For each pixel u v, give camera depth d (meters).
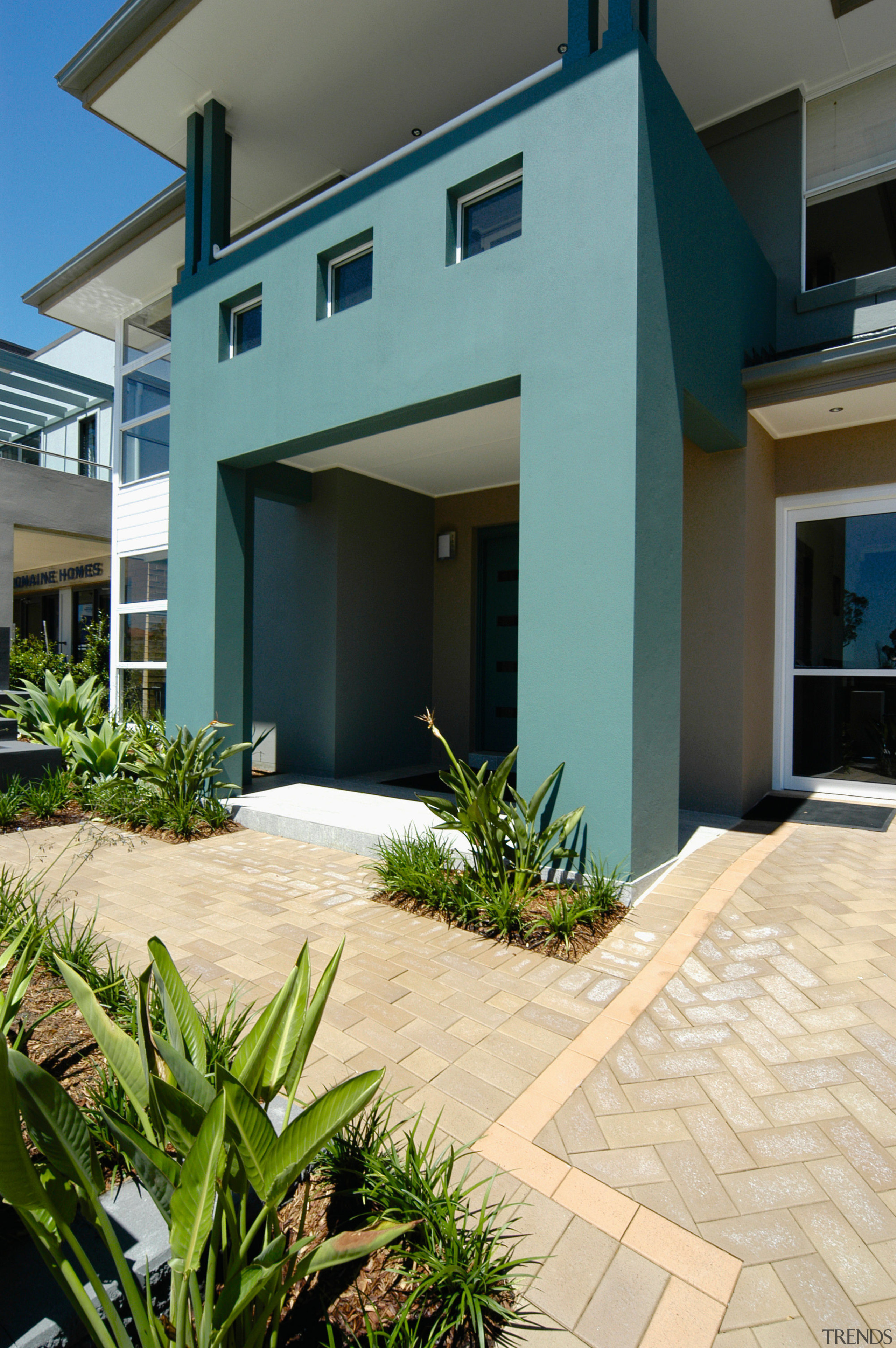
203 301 6.36
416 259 4.68
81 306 9.68
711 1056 2.31
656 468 3.88
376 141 7.20
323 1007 1.39
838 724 6.01
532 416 4.05
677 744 4.19
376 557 7.41
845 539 5.93
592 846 3.76
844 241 5.79
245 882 4.22
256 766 7.92
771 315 5.97
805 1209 1.69
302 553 7.36
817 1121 2.00
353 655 7.20
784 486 6.14
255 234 5.86
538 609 3.97
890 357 4.73
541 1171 1.81
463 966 2.99
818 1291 1.47
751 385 5.19
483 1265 1.44
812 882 3.82
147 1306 1.10
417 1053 2.33
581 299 3.85
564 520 3.89
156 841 5.22
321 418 5.29
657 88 3.91
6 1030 1.92
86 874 4.38
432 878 3.72
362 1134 1.85
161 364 8.80
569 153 3.93
